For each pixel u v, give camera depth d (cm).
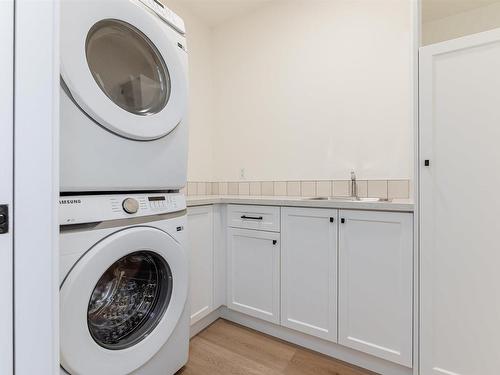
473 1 167
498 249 110
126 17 100
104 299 106
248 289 179
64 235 81
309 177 220
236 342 167
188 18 246
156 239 108
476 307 114
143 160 108
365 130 198
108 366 93
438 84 121
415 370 126
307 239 155
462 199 116
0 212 53
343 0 207
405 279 128
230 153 261
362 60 199
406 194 182
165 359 122
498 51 109
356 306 141
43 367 59
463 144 116
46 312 60
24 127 56
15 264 55
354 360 146
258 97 246
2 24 54
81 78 84
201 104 259
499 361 110
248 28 252
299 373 140
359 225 140
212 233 183
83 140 87
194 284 168
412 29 128
